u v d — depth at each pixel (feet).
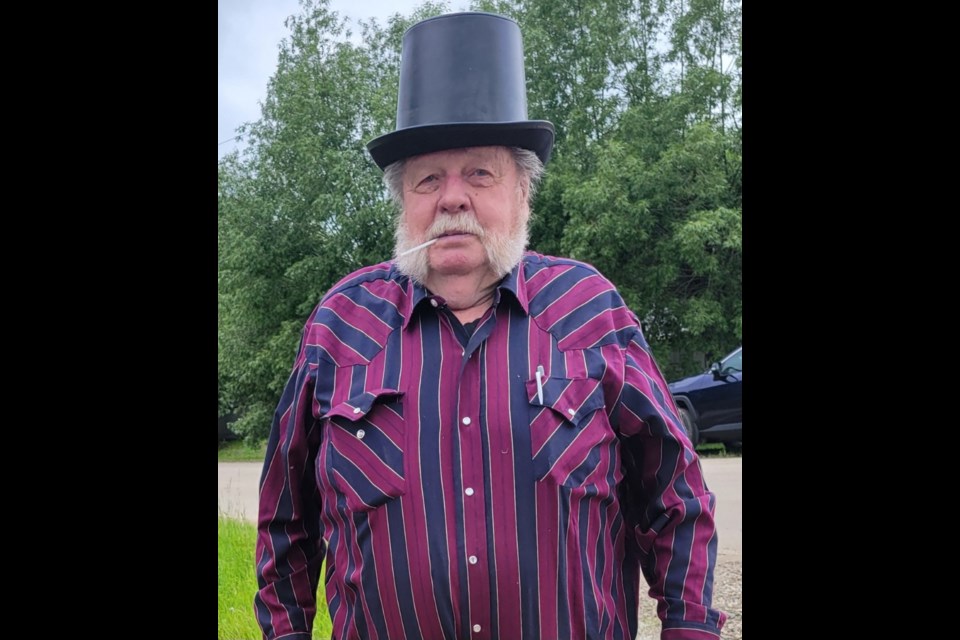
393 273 6.24
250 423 35.86
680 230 33.99
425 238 5.79
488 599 5.20
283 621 5.98
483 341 5.61
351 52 37.81
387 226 34.42
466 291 5.81
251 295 34.99
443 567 5.21
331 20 38.27
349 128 37.11
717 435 29.48
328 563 5.88
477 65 5.88
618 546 5.84
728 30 38.73
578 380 5.49
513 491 5.25
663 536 5.73
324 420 5.69
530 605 5.18
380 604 5.35
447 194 5.70
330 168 35.27
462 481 5.30
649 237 35.58
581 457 5.34
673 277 35.04
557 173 36.50
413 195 5.91
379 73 38.45
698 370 37.91
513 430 5.32
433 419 5.42
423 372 5.57
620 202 33.99
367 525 5.37
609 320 5.81
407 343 5.73
